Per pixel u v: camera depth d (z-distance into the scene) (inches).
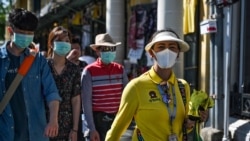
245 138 428.8
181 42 207.6
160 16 491.5
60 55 278.8
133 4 749.9
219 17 458.6
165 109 204.8
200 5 571.2
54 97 236.8
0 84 228.8
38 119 236.4
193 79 592.1
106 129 308.8
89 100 306.0
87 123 303.9
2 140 227.9
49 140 265.3
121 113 209.5
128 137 388.5
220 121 463.5
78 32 1019.9
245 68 493.4
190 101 208.4
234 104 492.1
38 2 1143.0
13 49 230.8
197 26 578.9
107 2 732.0
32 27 225.3
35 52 235.9
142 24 727.7
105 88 309.4
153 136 204.1
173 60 206.8
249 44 490.3
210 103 208.4
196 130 209.8
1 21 1515.7
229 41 443.8
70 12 969.5
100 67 311.0
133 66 737.0
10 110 228.1
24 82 231.0
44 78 237.9
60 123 280.1
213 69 469.1
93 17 917.2
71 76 282.4
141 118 206.1
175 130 206.4
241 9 502.9
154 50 208.4
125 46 776.3
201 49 573.6
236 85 502.3
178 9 485.4
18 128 230.2
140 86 206.8
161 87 207.5
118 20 726.5
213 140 455.2
